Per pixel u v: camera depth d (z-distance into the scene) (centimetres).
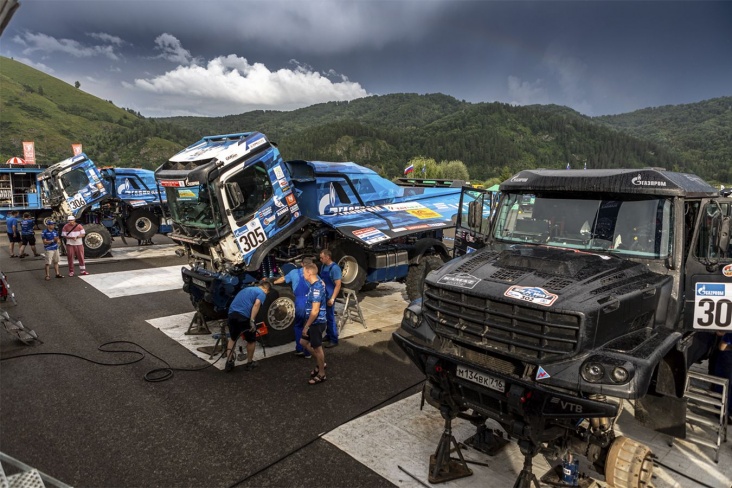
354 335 838
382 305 1047
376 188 1059
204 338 812
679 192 425
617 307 356
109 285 1206
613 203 463
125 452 467
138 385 624
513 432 363
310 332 623
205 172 726
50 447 474
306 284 704
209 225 771
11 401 574
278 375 662
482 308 382
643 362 331
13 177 2273
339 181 989
